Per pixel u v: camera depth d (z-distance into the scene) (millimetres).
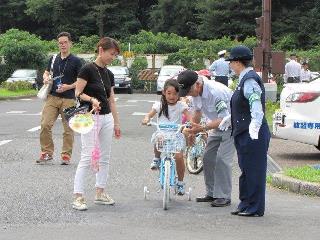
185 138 8781
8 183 10125
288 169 10914
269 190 10000
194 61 49594
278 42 59750
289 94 12898
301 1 62625
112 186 10109
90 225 7367
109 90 8695
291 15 61438
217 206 8609
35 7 68688
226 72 21719
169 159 8555
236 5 61562
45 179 10539
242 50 7938
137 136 16828
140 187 10047
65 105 12047
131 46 56969
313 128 12680
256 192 7953
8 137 16297
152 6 69625
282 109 13062
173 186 9055
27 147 14461
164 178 8453
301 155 13750
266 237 6867
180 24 67500
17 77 40969
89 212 8109
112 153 13742
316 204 8875
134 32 69875
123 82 41812
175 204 8742
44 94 12133
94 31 70062
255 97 7766
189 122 8586
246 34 61625
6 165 11977
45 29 73125
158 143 8562
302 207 8641
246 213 7973
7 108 26312
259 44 19891
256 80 7875
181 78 8625
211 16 62531
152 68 48531
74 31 69000
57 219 7656
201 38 64750
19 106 27594
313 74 28609
